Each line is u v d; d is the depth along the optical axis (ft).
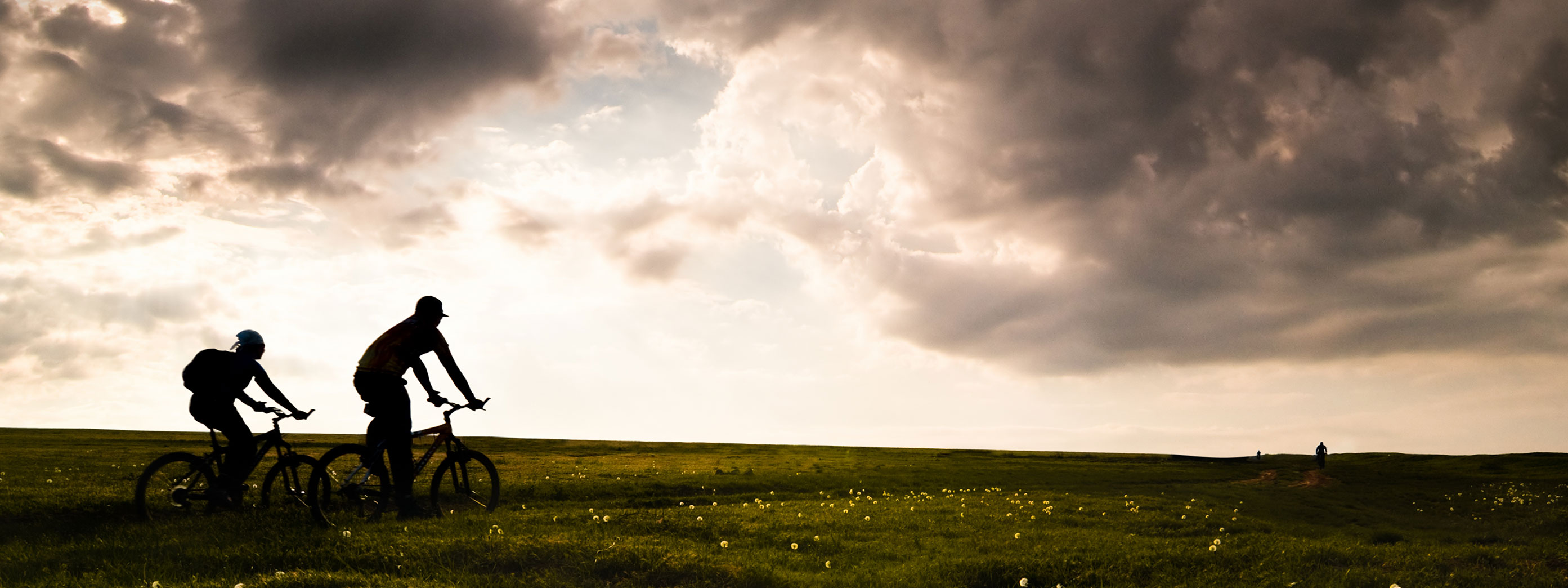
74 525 41.65
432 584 30.09
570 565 33.47
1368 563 38.24
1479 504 119.44
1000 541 48.88
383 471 42.27
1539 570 36.42
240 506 41.75
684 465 135.74
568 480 84.58
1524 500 122.72
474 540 35.91
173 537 36.96
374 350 39.63
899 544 47.19
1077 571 36.86
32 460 92.58
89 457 105.19
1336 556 39.55
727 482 92.73
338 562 32.55
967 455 241.96
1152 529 59.98
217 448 41.73
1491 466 218.79
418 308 40.27
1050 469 163.22
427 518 42.27
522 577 31.91
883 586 34.35
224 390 39.24
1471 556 39.63
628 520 46.91
